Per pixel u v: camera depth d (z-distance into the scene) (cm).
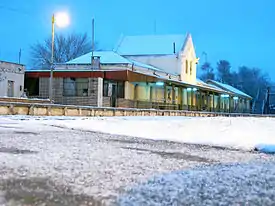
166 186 514
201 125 1720
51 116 2417
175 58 5478
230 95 6850
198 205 429
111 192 475
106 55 4816
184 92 5488
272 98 11312
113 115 3116
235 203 442
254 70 12688
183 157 824
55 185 502
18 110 2412
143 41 5812
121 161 709
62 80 3784
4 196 444
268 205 439
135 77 3881
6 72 3500
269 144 1095
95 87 3691
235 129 1562
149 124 1748
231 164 740
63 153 770
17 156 702
